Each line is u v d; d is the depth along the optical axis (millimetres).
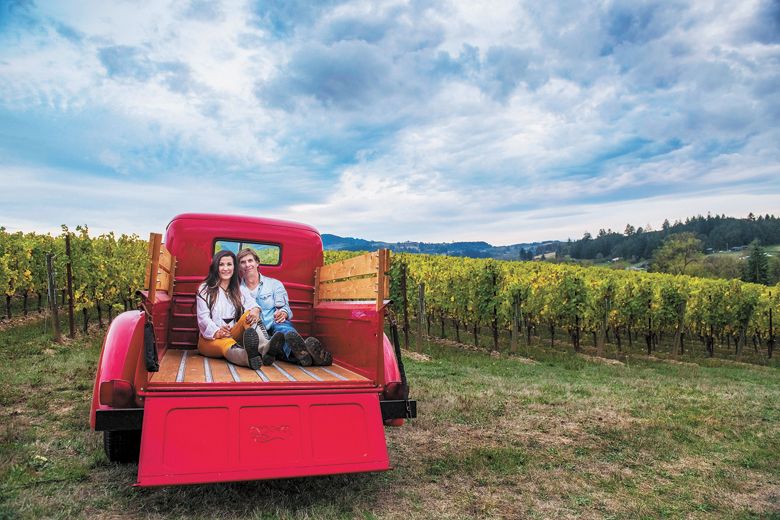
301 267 5383
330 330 4898
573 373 12742
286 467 3316
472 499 3943
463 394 7988
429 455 4984
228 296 4605
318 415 3533
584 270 34219
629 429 6184
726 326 23344
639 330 23594
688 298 23062
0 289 15305
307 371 4188
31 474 4023
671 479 4594
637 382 10898
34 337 12695
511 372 12203
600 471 4727
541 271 26703
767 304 23391
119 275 16828
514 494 4094
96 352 10656
